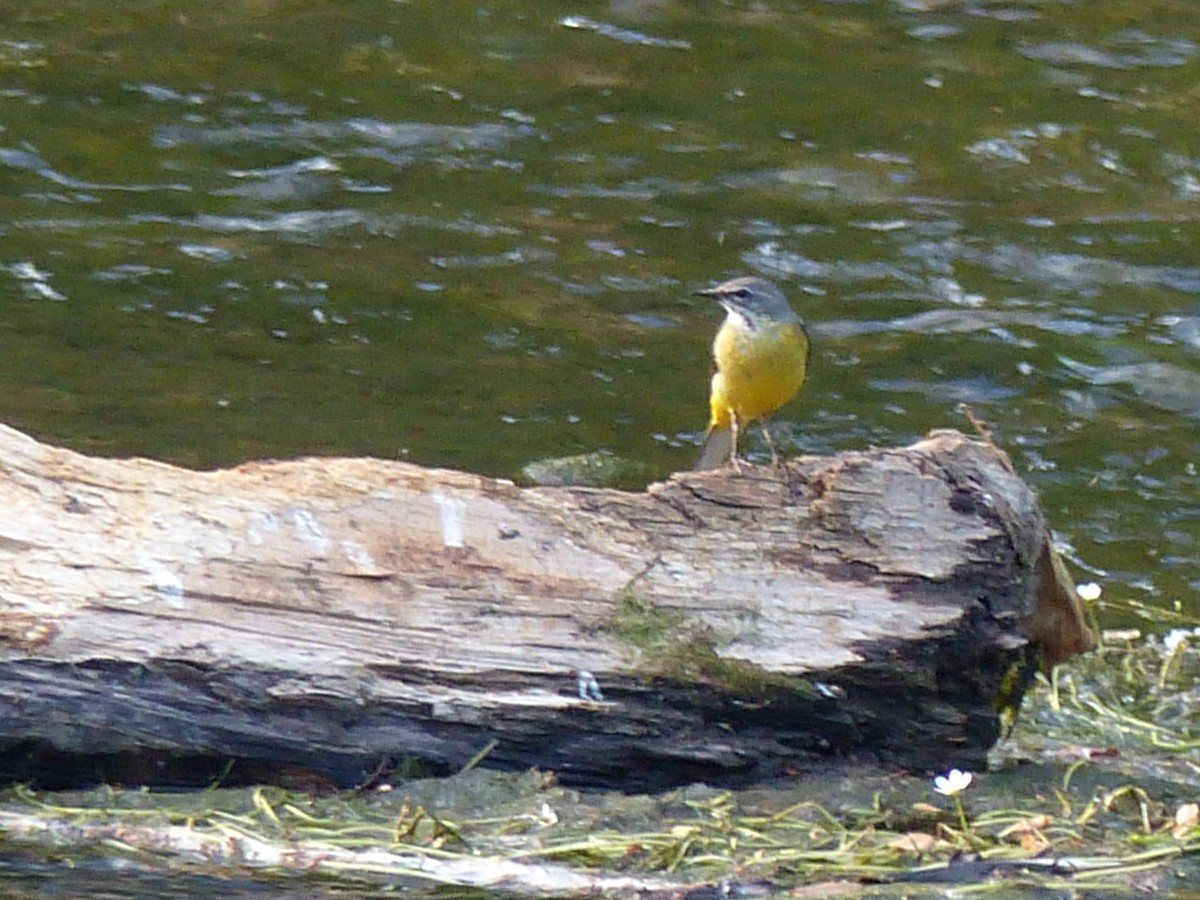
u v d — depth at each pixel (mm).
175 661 8180
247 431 13750
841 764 8852
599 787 8609
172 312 15750
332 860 8023
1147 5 22969
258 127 19359
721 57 21469
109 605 8188
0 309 15508
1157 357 15773
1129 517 13352
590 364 15281
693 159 19109
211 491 8523
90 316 15547
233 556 8359
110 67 20547
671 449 13953
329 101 20016
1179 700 10562
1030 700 10289
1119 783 9125
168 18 21984
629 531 8656
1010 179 18906
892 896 7887
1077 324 16281
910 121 20047
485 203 18078
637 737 8500
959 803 8477
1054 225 18016
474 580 8477
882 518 8680
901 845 8242
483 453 13688
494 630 8430
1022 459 14156
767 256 17266
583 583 8516
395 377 14875
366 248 17141
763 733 8648
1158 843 8398
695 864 8047
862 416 14648
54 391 14156
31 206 17500
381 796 8430
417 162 18844
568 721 8438
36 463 8477
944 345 15883
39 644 8094
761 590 8578
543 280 16688
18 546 8258
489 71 20922
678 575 8570
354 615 8367
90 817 8242
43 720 8188
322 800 8422
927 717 8852
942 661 8711
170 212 17594
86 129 19109
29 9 22016
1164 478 13945
